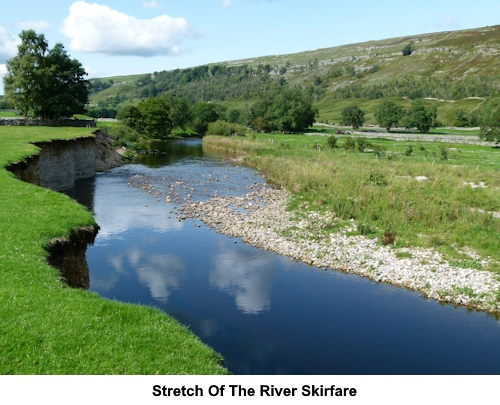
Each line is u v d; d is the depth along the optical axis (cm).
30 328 1115
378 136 11312
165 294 1866
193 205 3638
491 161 5862
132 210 3472
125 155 6994
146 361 1085
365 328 1602
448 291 1916
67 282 1641
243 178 5153
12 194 2333
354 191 3425
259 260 2366
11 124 6781
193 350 1207
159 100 11581
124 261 2288
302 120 14138
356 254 2372
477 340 1530
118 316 1281
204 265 2256
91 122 7575
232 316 1673
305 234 2736
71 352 1052
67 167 4422
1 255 1538
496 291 1883
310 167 4644
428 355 1420
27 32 7106
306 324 1623
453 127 15900
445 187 3544
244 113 16250
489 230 2562
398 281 2056
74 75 7631
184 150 8619
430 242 2425
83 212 2259
